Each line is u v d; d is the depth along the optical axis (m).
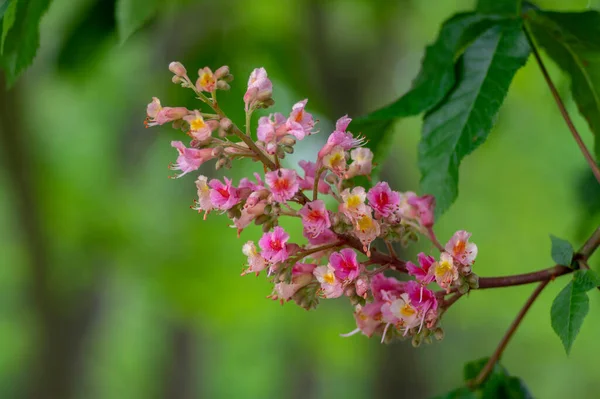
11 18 3.97
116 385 27.83
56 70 6.21
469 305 22.20
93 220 12.96
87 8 5.95
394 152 13.44
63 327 13.69
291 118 2.88
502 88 3.83
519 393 4.00
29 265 13.10
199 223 12.80
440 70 3.94
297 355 23.72
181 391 18.27
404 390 13.72
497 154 15.94
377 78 12.10
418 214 3.25
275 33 7.51
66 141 17.97
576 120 7.51
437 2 12.75
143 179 14.06
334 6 9.75
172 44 7.62
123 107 13.00
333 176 3.11
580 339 19.64
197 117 2.91
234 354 28.88
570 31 4.05
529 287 18.97
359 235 2.87
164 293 12.86
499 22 3.99
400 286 3.09
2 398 25.19
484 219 19.52
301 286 3.05
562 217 15.88
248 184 2.99
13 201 12.50
